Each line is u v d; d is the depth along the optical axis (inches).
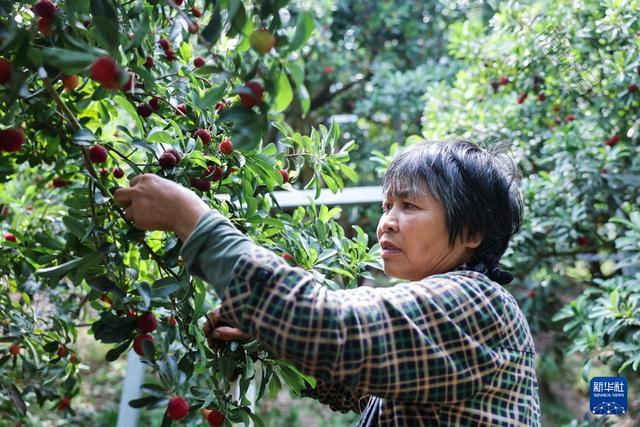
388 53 190.2
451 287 34.7
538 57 93.1
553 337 122.8
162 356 44.6
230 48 46.5
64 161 53.6
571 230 92.8
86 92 52.9
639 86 84.7
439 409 34.2
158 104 45.9
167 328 42.8
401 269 39.1
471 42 105.3
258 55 31.6
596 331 79.3
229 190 47.1
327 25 178.5
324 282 46.1
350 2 189.8
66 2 34.6
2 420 65.4
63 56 28.7
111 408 139.4
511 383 34.7
